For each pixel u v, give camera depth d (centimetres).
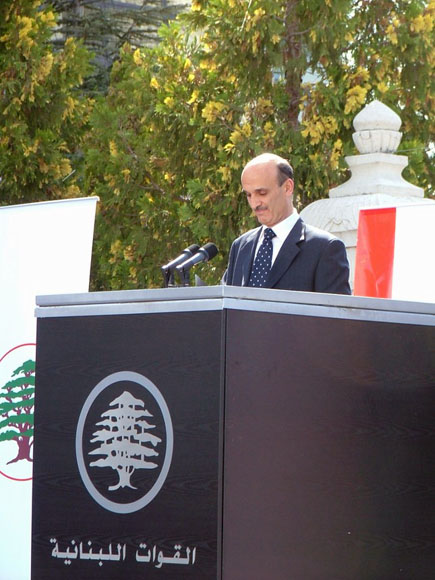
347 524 461
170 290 458
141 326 467
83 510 478
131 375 468
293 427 451
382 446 474
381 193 1231
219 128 1761
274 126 1708
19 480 965
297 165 1669
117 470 468
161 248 1973
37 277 984
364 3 1769
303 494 450
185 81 1856
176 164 1898
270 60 1645
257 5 1633
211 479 436
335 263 717
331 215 1234
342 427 464
